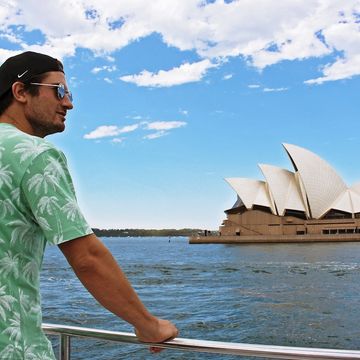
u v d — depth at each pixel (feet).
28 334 3.58
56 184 3.59
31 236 3.67
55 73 4.24
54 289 63.72
